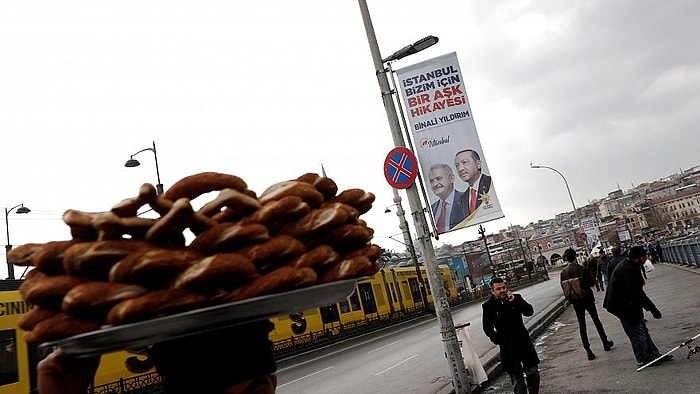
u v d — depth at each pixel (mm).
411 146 8969
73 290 1004
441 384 9359
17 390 11188
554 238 137000
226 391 1171
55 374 1285
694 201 152375
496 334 6027
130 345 1046
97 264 1042
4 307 11531
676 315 11594
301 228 1249
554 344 11742
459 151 8844
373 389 10688
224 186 1282
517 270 74375
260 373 1211
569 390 6922
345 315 26875
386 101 8828
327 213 1275
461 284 57188
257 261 1147
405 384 10398
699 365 6676
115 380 13219
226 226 1142
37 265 1104
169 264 1043
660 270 31766
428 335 22125
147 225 1112
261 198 1305
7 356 11281
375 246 1458
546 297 30938
